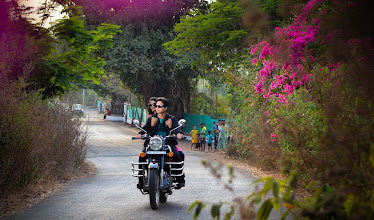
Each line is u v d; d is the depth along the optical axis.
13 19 12.01
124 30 29.12
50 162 10.83
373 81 3.82
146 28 29.80
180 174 7.37
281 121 6.70
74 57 13.20
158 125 7.65
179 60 29.95
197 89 38.09
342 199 2.78
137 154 22.30
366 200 2.75
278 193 2.60
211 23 18.36
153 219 6.15
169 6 29.73
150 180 6.78
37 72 12.04
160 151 7.12
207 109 37.75
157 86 35.41
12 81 10.14
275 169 11.77
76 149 13.07
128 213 6.58
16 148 8.20
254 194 2.69
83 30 13.30
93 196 8.25
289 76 9.06
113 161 18.39
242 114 16.72
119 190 9.09
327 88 5.58
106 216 6.37
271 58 9.98
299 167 6.03
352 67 4.16
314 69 7.50
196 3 30.45
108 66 29.97
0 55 10.81
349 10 3.70
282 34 8.72
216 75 30.66
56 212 6.68
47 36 12.73
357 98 4.16
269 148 5.94
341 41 4.00
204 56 20.56
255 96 14.15
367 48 3.76
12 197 7.82
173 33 30.77
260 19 3.44
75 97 13.49
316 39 8.12
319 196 2.70
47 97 12.89
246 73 17.88
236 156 17.58
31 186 8.77
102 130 45.22
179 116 35.66
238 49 18.66
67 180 10.95
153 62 30.97
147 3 29.45
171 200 7.75
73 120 13.29
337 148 3.84
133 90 37.69
